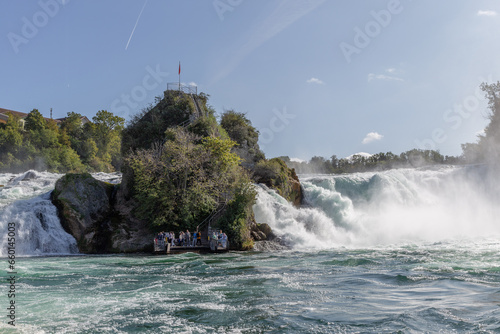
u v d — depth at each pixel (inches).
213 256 1194.6
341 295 661.9
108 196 1526.8
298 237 1421.0
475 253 1074.1
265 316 551.8
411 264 932.6
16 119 4739.2
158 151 1576.0
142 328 514.3
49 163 4197.8
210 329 506.3
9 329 506.9
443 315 523.2
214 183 1441.9
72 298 670.5
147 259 1140.5
